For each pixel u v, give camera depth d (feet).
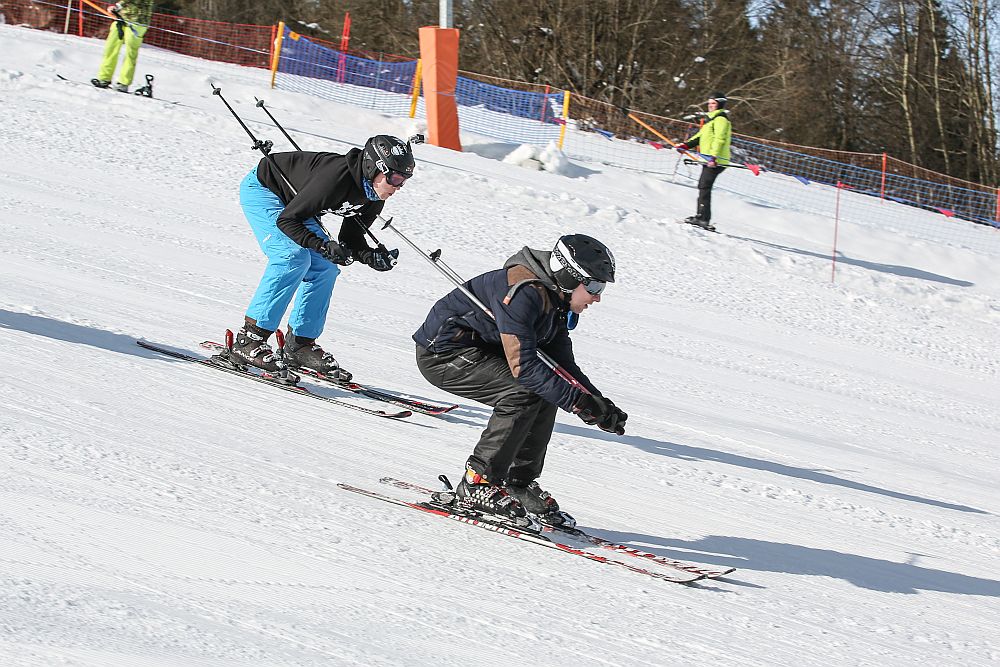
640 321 44.55
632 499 21.42
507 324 16.30
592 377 34.06
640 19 132.57
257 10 149.69
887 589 18.38
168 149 58.95
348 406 24.59
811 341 46.83
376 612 13.78
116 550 14.38
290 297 25.70
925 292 59.11
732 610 15.94
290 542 15.74
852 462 28.86
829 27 146.51
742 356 41.88
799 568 18.75
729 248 59.82
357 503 18.03
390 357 30.83
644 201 71.87
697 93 134.92
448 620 13.87
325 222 49.98
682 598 16.11
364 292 40.14
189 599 13.25
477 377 17.49
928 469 29.91
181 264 38.37
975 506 26.16
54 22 109.60
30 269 33.12
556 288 16.44
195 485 17.48
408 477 20.18
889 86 147.84
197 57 112.47
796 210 81.71
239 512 16.61
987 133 141.79
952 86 145.28
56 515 15.19
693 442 27.58
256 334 25.58
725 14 135.03
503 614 14.37
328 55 107.76
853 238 74.13
